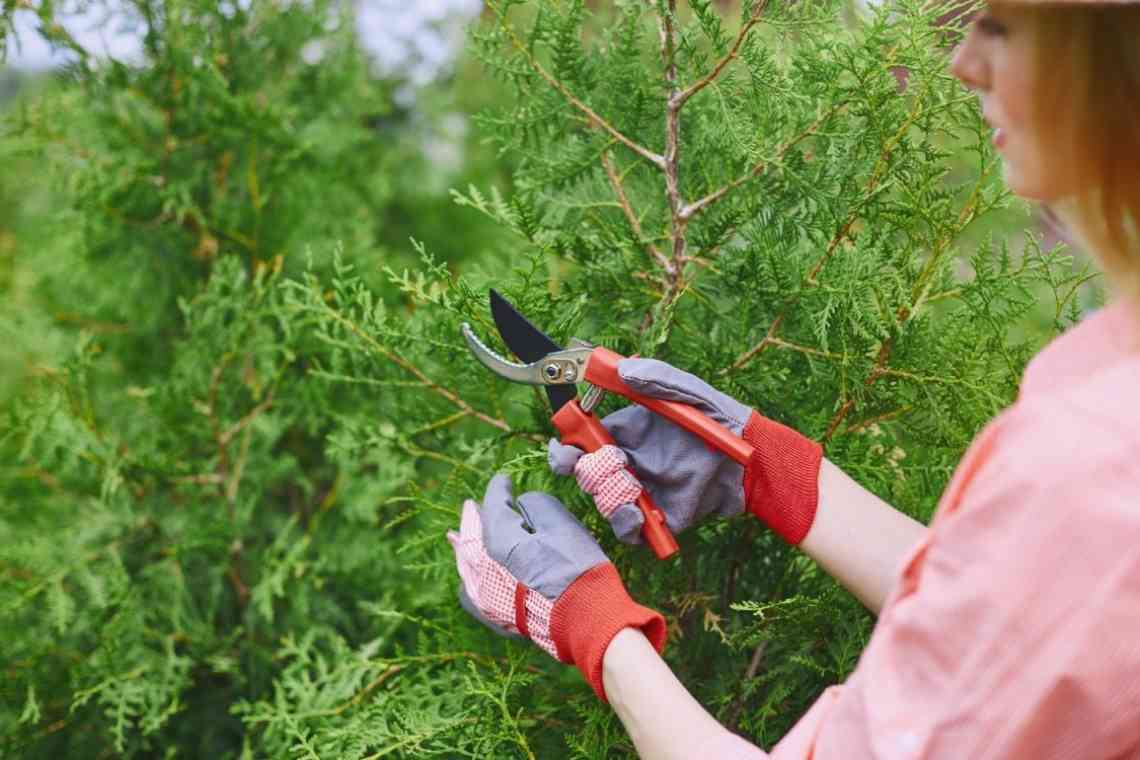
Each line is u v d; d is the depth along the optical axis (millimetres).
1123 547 616
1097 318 753
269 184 1996
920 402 1168
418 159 2701
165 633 1907
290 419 1921
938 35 1134
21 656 1834
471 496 1339
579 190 1349
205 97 1933
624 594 966
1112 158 671
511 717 1214
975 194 1128
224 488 1934
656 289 1274
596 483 1021
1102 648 622
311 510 2123
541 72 1254
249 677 1917
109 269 2018
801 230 1252
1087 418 653
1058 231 819
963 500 713
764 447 1011
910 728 685
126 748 1888
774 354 1223
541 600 988
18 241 2248
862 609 1146
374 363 1386
